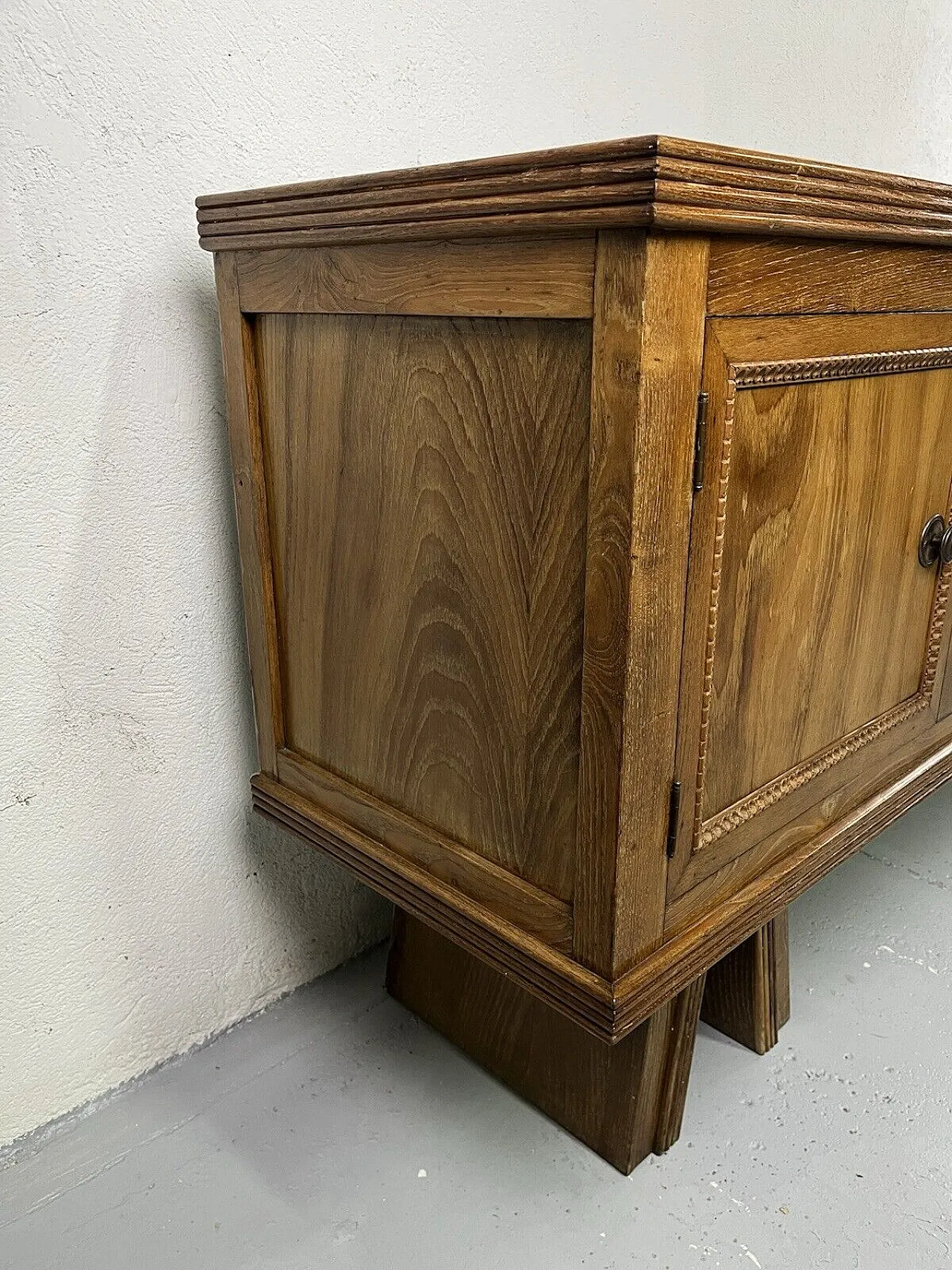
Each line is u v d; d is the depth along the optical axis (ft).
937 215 2.19
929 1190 2.71
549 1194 2.74
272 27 2.69
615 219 1.59
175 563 2.87
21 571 2.56
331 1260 2.56
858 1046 3.24
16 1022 2.85
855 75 4.73
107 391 2.61
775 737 2.43
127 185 2.52
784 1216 2.64
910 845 4.46
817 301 2.03
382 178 1.98
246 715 3.18
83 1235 2.64
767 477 2.07
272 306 2.45
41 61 2.30
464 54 3.17
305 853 3.48
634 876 2.07
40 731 2.70
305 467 2.56
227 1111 3.06
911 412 2.49
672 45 3.84
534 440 1.94
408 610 2.38
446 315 2.00
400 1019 3.46
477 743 2.32
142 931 3.08
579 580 1.93
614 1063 2.75
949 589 2.96
